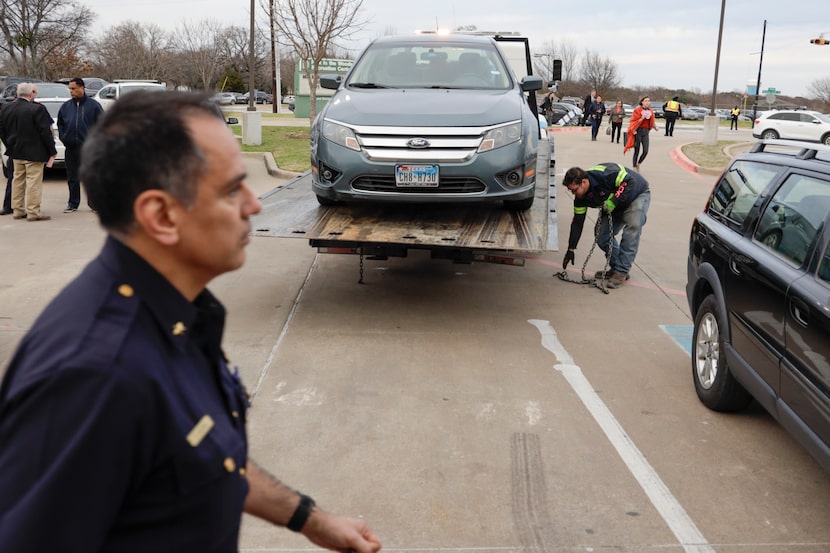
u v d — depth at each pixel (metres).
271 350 5.42
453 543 3.19
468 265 8.09
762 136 31.03
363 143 5.90
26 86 9.62
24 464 1.03
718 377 4.50
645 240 9.83
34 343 1.10
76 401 1.03
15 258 7.98
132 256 1.16
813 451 3.30
